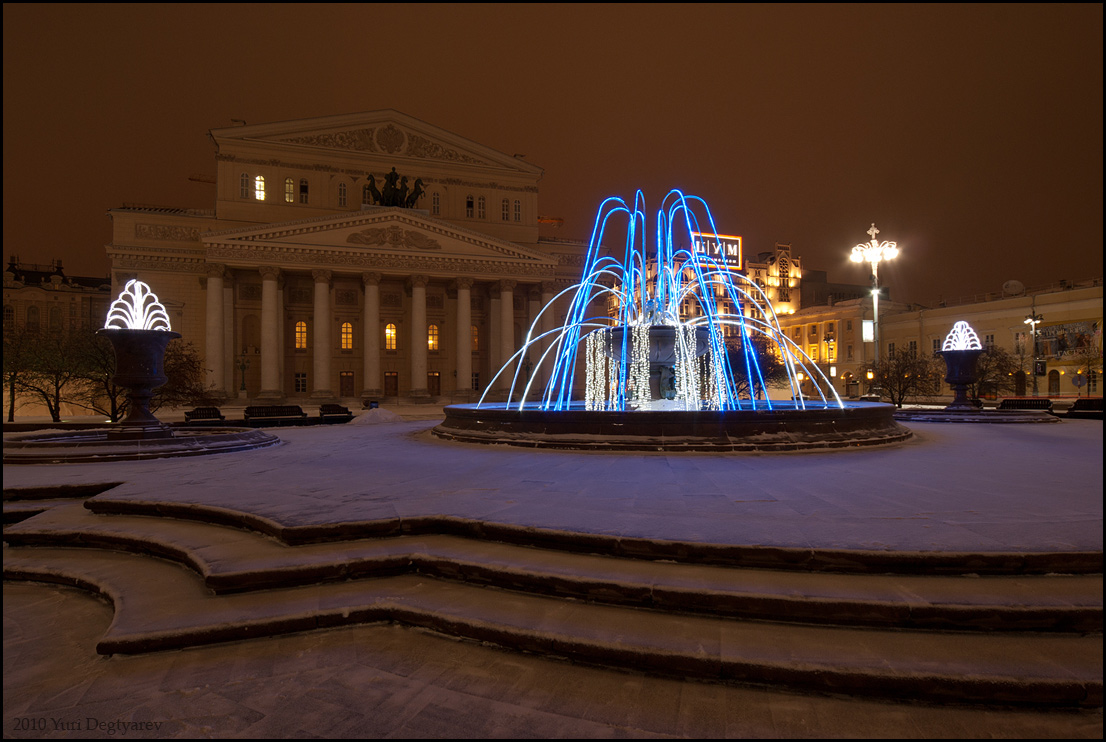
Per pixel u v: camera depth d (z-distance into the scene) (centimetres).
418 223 5609
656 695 346
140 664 395
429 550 518
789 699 337
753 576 432
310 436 1652
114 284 5284
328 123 5975
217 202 5662
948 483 722
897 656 348
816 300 8369
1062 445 1176
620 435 1073
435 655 399
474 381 6297
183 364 3684
